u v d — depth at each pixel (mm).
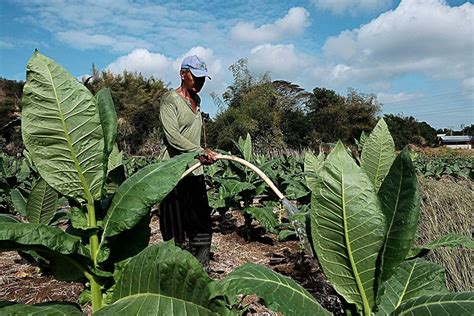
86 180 1908
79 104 1814
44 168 1864
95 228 1898
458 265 3539
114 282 1966
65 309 1739
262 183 6023
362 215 1772
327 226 1839
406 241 1727
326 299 3479
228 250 5566
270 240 5996
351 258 1834
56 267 1917
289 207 2525
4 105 24000
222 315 1613
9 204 7543
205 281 1596
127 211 1842
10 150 18906
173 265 1602
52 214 2779
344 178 1777
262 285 1712
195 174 3963
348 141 38875
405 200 1710
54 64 1773
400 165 1700
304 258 4496
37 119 1805
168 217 4000
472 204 4879
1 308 1640
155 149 26203
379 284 1817
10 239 1623
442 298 1766
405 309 1817
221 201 6152
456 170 12070
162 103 3969
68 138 1841
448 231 4160
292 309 1666
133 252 1967
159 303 1643
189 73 3979
